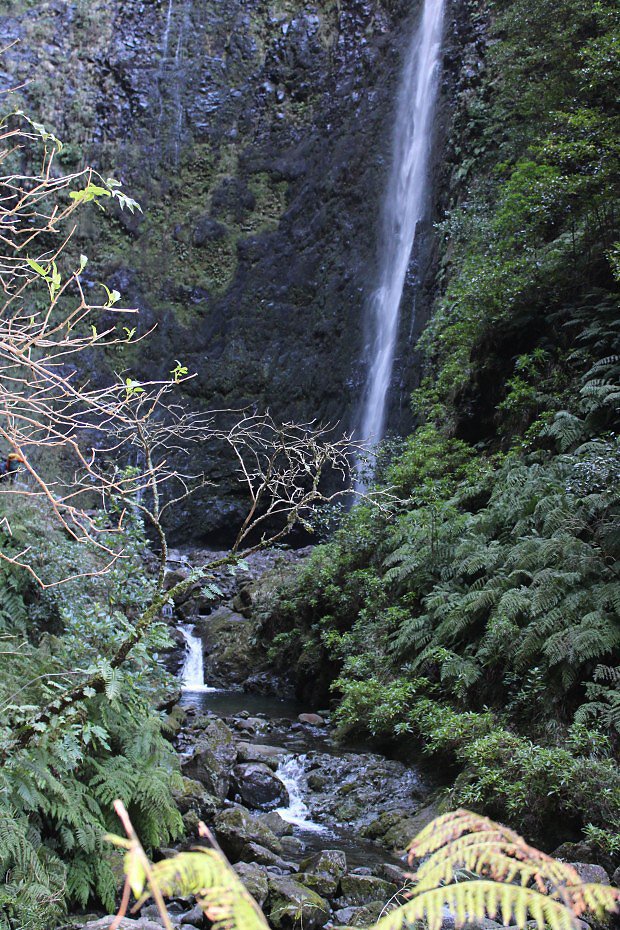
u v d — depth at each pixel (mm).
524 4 14688
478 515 9953
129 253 24031
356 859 6254
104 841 4918
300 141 24312
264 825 6309
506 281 12195
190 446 22344
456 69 20844
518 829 6191
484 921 4473
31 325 3070
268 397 22594
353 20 24438
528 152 14750
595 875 4992
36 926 4070
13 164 23766
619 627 7027
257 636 14438
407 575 10469
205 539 21844
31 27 25062
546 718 7121
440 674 8930
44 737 4484
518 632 7727
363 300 21812
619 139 11062
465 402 13312
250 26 25406
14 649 5480
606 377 9836
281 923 4840
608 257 10047
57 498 3160
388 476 13398
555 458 9578
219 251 24156
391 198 22078
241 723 10250
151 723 5691
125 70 25234
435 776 7875
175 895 5066
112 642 5727
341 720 9734
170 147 24844
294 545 21359
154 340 23312
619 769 6160
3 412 2959
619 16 11945
